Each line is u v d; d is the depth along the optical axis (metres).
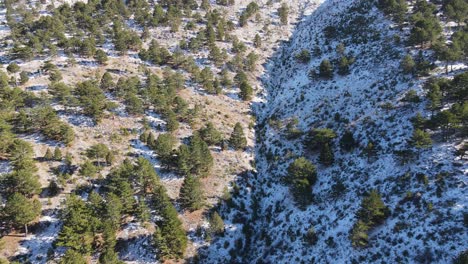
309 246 69.69
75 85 104.88
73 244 62.91
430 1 130.50
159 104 99.31
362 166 77.88
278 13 173.62
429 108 78.94
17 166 73.06
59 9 153.38
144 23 149.75
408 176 69.06
